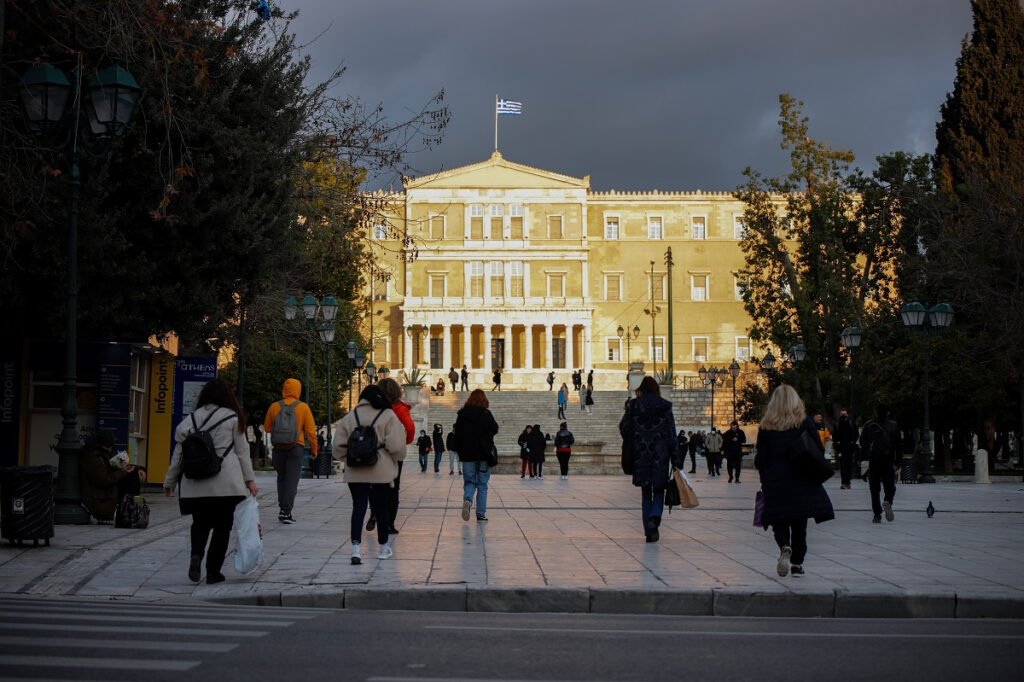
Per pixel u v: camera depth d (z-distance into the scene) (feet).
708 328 318.86
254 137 70.95
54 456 69.15
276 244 77.46
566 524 56.65
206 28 65.72
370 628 27.40
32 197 56.65
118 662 21.85
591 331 319.06
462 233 322.34
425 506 70.69
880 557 42.39
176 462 35.12
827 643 25.95
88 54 59.88
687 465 185.16
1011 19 159.74
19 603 31.12
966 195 151.53
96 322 66.59
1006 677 21.68
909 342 147.64
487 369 317.01
